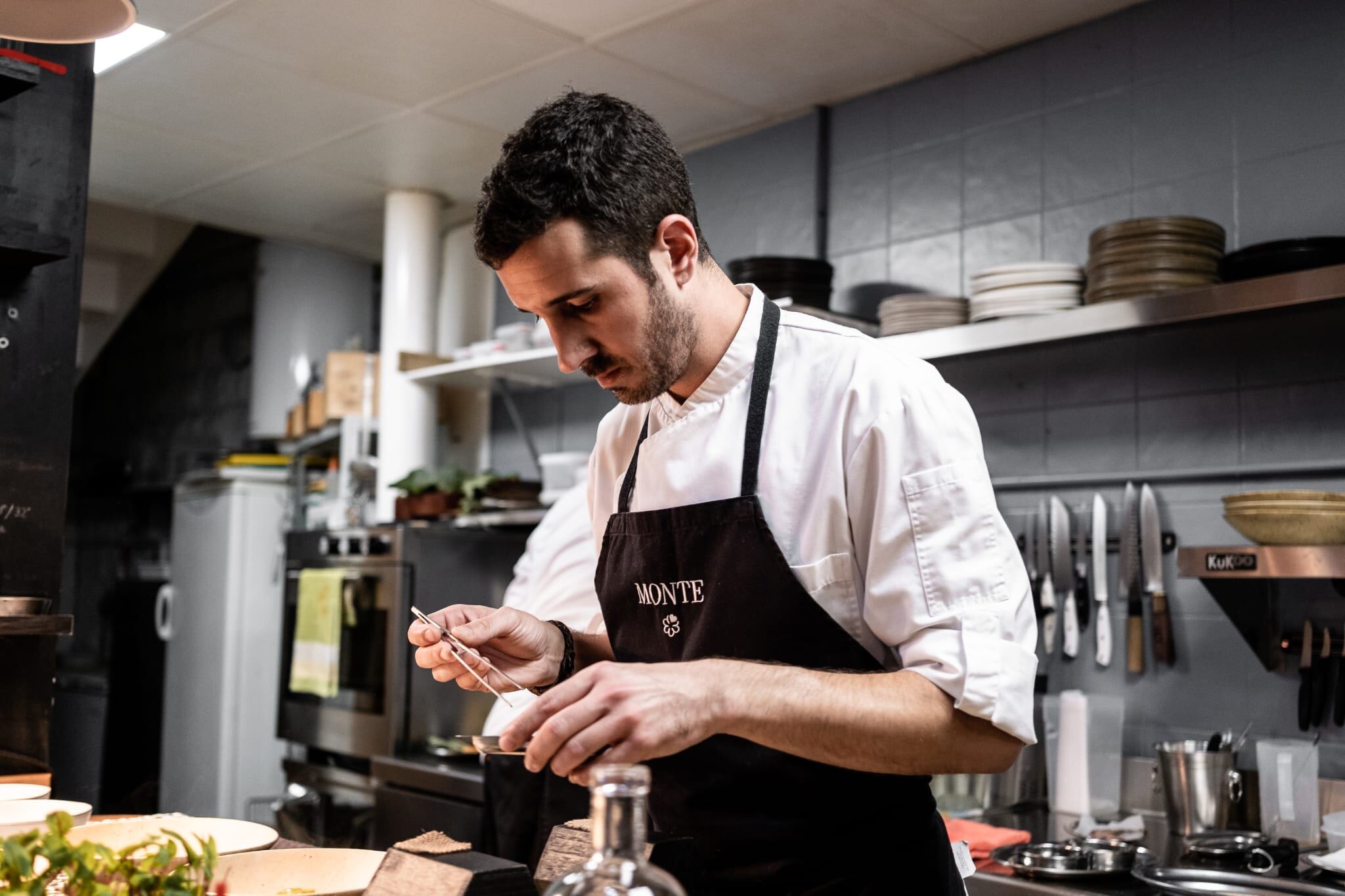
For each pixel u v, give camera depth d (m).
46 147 2.18
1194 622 2.55
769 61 3.07
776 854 1.23
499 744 0.95
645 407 1.45
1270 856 2.05
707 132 3.57
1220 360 2.55
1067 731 2.59
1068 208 2.86
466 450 4.48
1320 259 2.18
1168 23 2.72
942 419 1.18
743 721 0.97
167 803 4.39
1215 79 2.64
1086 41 2.86
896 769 1.05
